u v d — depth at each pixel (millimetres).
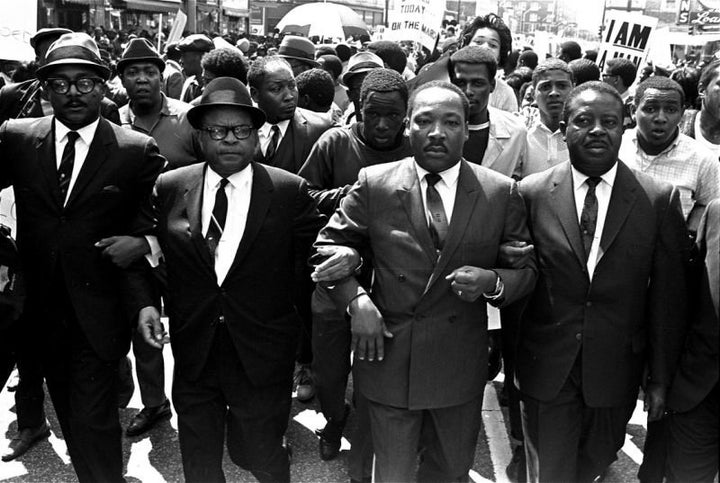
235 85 2766
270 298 2896
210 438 2918
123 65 4508
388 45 6129
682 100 3695
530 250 2582
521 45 16375
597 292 2703
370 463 3133
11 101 4527
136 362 3936
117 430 3068
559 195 2771
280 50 6672
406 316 2609
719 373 2564
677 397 2680
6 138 2996
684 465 2719
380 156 3557
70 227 2920
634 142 3895
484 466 3707
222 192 2848
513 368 2988
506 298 2527
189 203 2828
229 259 2838
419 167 2639
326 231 2738
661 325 2707
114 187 2949
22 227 2996
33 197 2934
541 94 4340
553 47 13891
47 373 3070
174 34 10648
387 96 3406
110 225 2977
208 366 2883
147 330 2848
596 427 2891
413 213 2588
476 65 3818
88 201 2920
